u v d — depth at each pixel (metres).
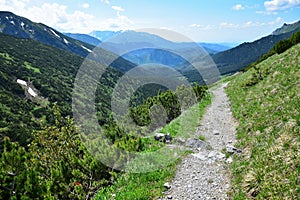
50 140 17.64
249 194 9.88
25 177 9.83
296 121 13.04
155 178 12.37
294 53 28.03
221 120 22.17
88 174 12.98
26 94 136.62
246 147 14.47
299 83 18.97
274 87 21.86
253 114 19.06
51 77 163.50
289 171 9.75
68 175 12.71
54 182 12.12
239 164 12.38
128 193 11.23
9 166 10.31
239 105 24.66
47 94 137.88
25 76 152.25
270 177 10.00
